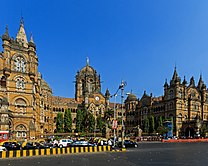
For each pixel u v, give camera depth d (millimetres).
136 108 138875
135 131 106875
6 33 67250
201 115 116688
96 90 131000
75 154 36312
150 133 106750
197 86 125438
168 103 114625
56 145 48750
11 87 66500
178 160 28422
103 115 125938
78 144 44875
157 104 122625
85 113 109312
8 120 60312
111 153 38031
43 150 35250
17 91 67375
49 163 25875
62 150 37188
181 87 112812
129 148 49781
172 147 53031
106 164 24906
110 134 93625
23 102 68438
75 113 122312
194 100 115062
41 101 93062
